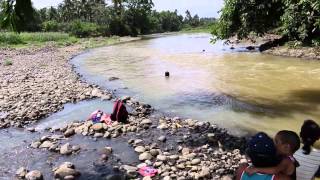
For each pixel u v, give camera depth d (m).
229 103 14.90
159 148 10.24
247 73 21.70
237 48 35.69
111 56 34.44
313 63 24.52
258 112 13.53
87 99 16.08
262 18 17.31
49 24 75.50
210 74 21.86
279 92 16.59
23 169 8.98
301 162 5.55
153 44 49.44
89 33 74.75
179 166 8.89
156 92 17.28
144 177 8.34
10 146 10.71
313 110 13.56
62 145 10.57
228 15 17.88
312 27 17.78
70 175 8.59
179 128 11.90
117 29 82.12
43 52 39.41
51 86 18.56
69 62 30.22
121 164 9.26
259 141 4.21
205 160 9.33
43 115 13.62
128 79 20.98
